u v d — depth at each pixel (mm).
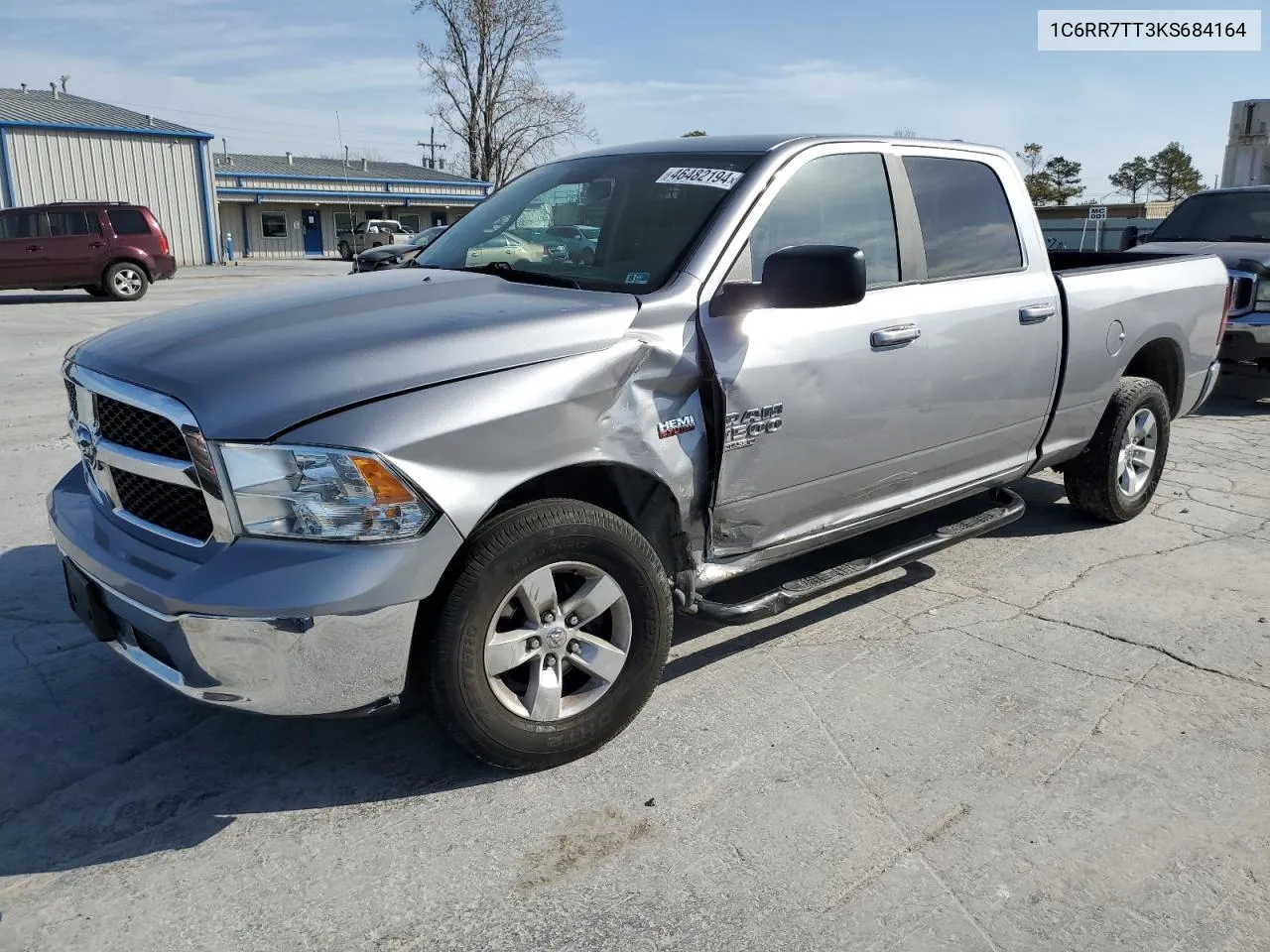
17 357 11406
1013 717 3475
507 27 51625
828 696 3609
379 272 3986
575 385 2941
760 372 3381
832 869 2688
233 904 2555
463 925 2482
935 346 3990
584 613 3104
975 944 2420
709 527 3434
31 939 2428
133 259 19516
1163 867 2705
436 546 2699
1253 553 5109
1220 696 3633
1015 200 4590
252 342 2908
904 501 4176
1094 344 4859
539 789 3045
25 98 34219
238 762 3201
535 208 4039
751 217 3504
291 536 2625
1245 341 8594
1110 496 5328
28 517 5473
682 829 2852
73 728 3379
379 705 2768
